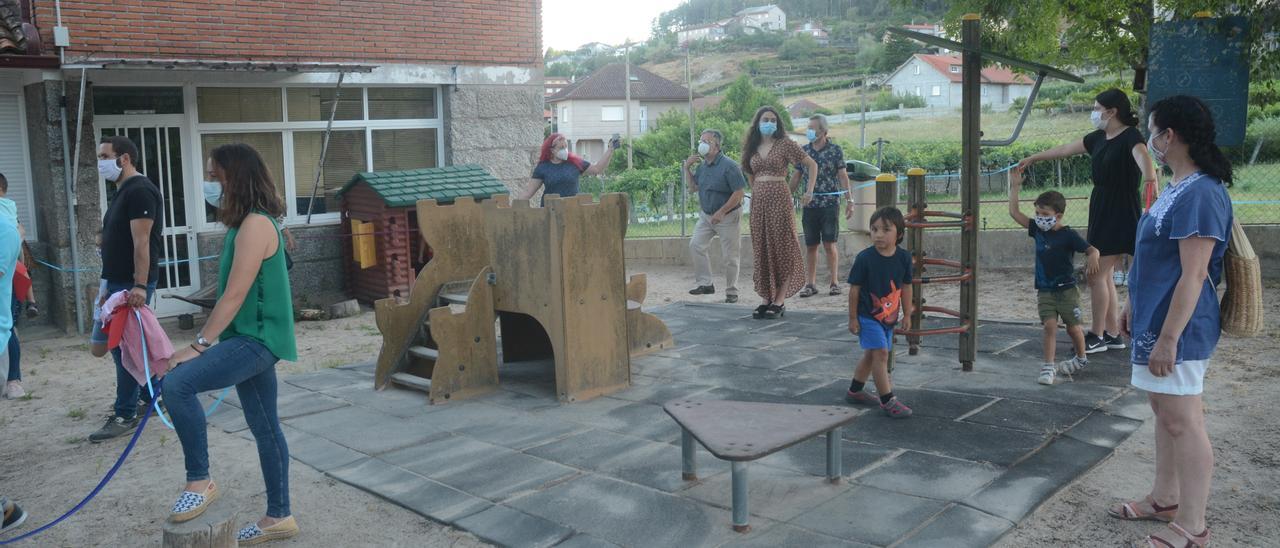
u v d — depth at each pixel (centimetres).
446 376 621
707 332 808
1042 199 569
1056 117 3972
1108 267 619
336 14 1105
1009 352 662
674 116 5412
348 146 1153
